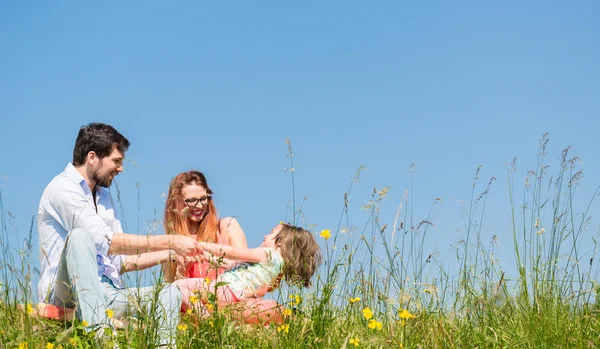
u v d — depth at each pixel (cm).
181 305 432
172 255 448
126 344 353
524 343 405
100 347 350
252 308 405
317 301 399
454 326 408
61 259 381
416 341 380
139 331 351
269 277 460
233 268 471
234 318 398
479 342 401
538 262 458
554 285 450
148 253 459
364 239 428
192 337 357
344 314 413
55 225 434
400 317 391
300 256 470
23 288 385
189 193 505
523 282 453
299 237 472
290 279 423
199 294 386
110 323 372
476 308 430
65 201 428
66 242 374
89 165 444
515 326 422
